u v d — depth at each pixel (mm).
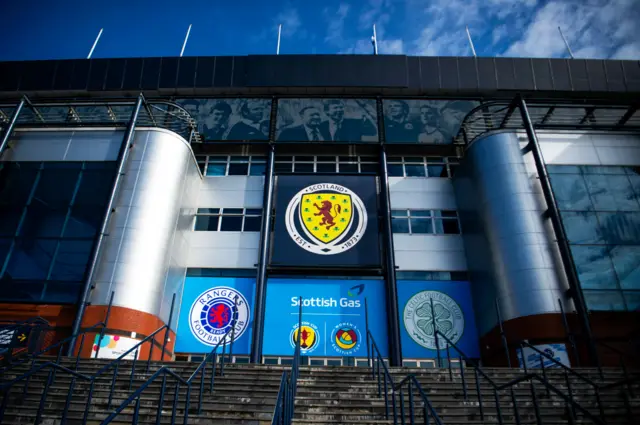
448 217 25672
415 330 22297
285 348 21594
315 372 13406
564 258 20000
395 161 27359
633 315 19000
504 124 25406
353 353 21531
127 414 9852
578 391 12180
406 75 28375
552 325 18750
